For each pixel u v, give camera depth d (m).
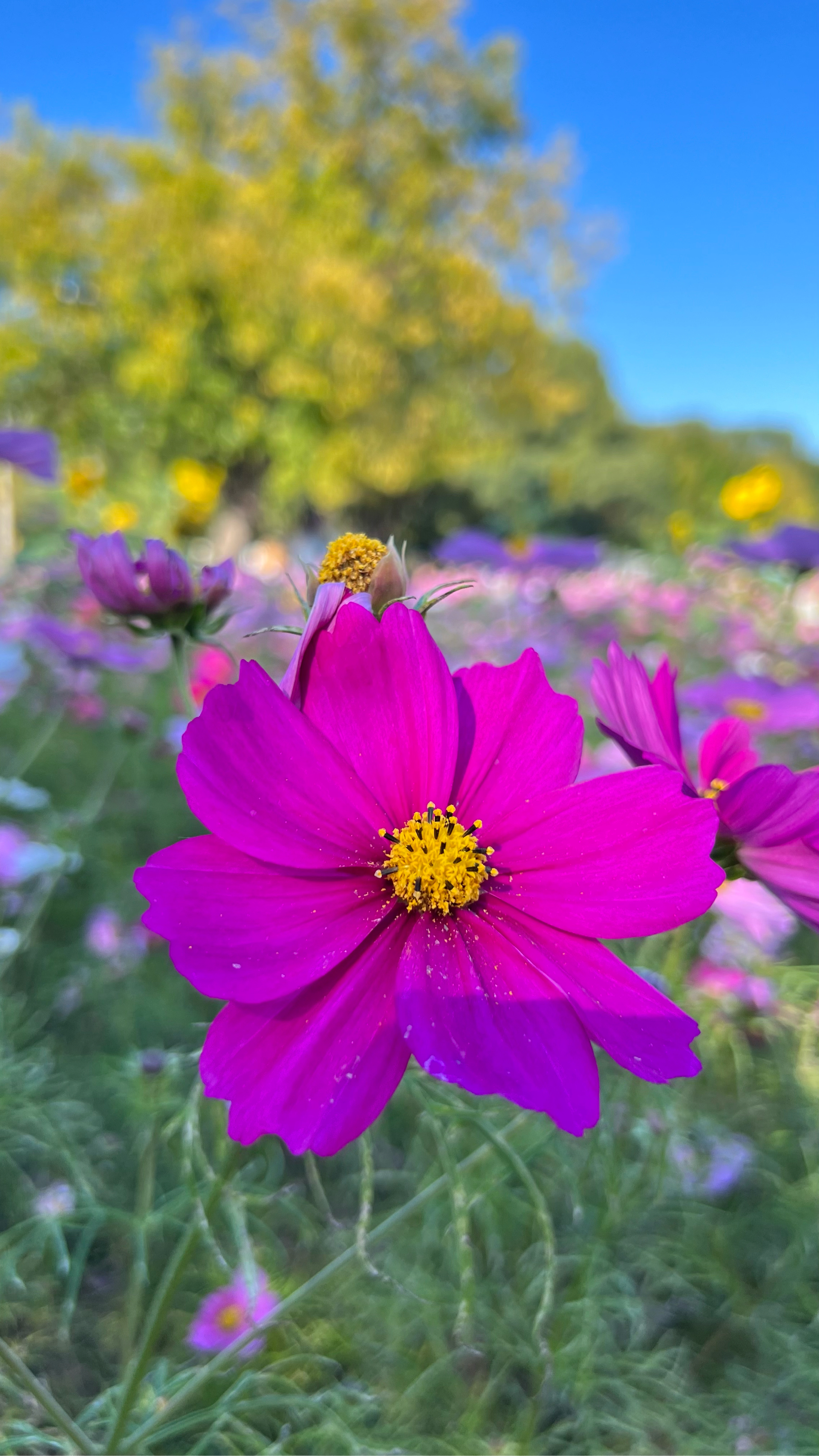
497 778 0.13
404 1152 0.32
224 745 0.11
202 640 0.21
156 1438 0.16
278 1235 0.29
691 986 0.29
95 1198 0.28
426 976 0.11
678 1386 0.26
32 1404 0.23
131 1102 0.28
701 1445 0.25
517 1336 0.25
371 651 0.12
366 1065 0.10
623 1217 0.26
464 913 0.12
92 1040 0.36
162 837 0.52
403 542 0.13
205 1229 0.14
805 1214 0.29
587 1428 0.24
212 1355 0.24
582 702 0.65
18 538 0.97
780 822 0.13
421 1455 0.23
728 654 0.79
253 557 1.37
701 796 0.16
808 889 0.13
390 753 0.12
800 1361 0.27
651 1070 0.10
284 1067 0.10
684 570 1.08
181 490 0.87
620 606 0.89
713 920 0.27
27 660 0.57
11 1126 0.30
